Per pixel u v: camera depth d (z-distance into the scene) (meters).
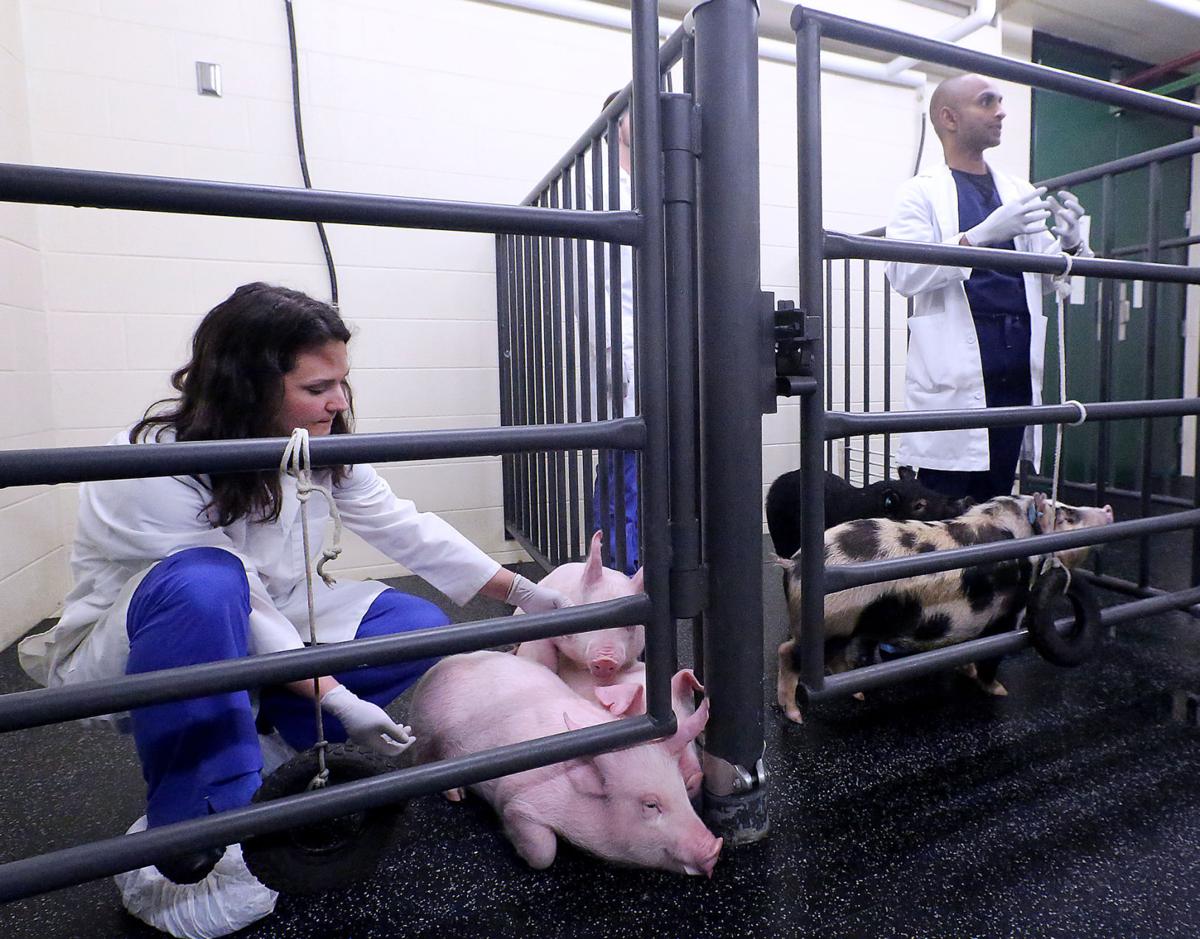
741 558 0.93
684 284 0.90
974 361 1.66
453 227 0.78
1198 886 0.87
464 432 0.79
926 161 3.06
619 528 1.43
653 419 0.88
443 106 2.34
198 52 2.09
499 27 2.39
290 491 1.01
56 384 2.02
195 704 0.81
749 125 0.88
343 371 0.92
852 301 2.95
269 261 2.21
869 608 1.26
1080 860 0.92
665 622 0.91
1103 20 3.29
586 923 0.83
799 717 1.32
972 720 1.32
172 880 0.74
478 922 0.84
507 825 0.95
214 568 0.86
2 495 1.74
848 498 1.77
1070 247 1.62
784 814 1.04
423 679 1.12
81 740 1.32
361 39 2.24
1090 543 1.19
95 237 2.03
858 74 2.86
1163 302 3.79
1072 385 3.61
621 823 0.88
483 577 1.13
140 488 0.89
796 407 2.92
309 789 0.76
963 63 1.01
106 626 0.89
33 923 0.85
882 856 0.94
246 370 0.86
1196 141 1.68
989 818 1.02
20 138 1.90
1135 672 1.51
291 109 2.19
